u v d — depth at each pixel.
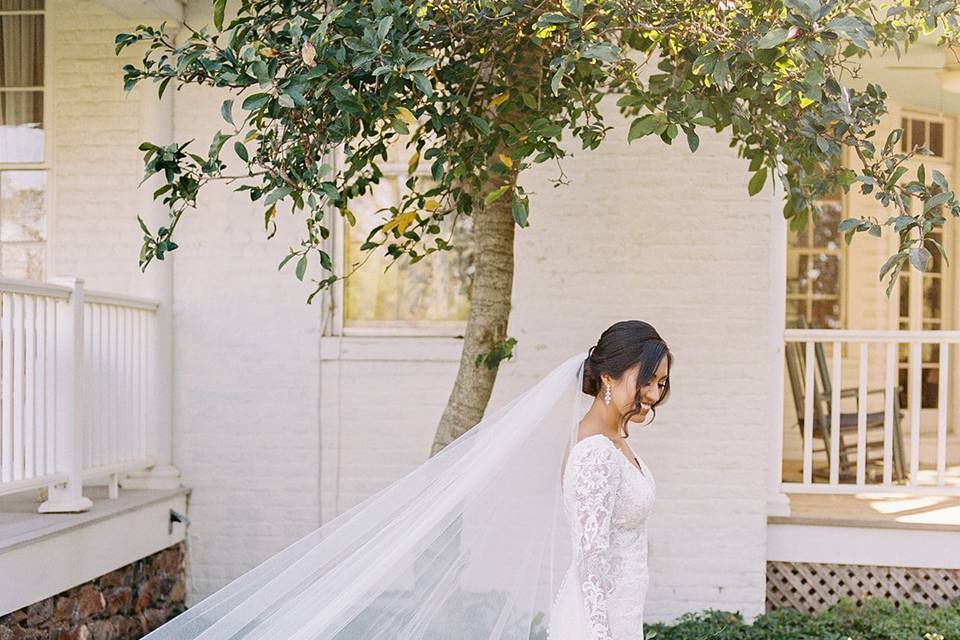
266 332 6.43
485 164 4.51
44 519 4.97
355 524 3.36
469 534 3.20
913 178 8.72
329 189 3.73
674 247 6.23
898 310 8.73
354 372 6.40
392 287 6.54
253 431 6.42
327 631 3.21
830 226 8.68
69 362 5.16
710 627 5.84
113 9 6.12
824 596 6.28
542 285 6.27
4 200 6.60
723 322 6.23
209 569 6.41
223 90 6.45
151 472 6.30
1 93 6.58
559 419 3.24
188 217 6.45
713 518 6.21
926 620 5.68
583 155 6.26
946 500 6.94
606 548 2.95
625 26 4.07
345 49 3.74
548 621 3.15
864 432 6.33
